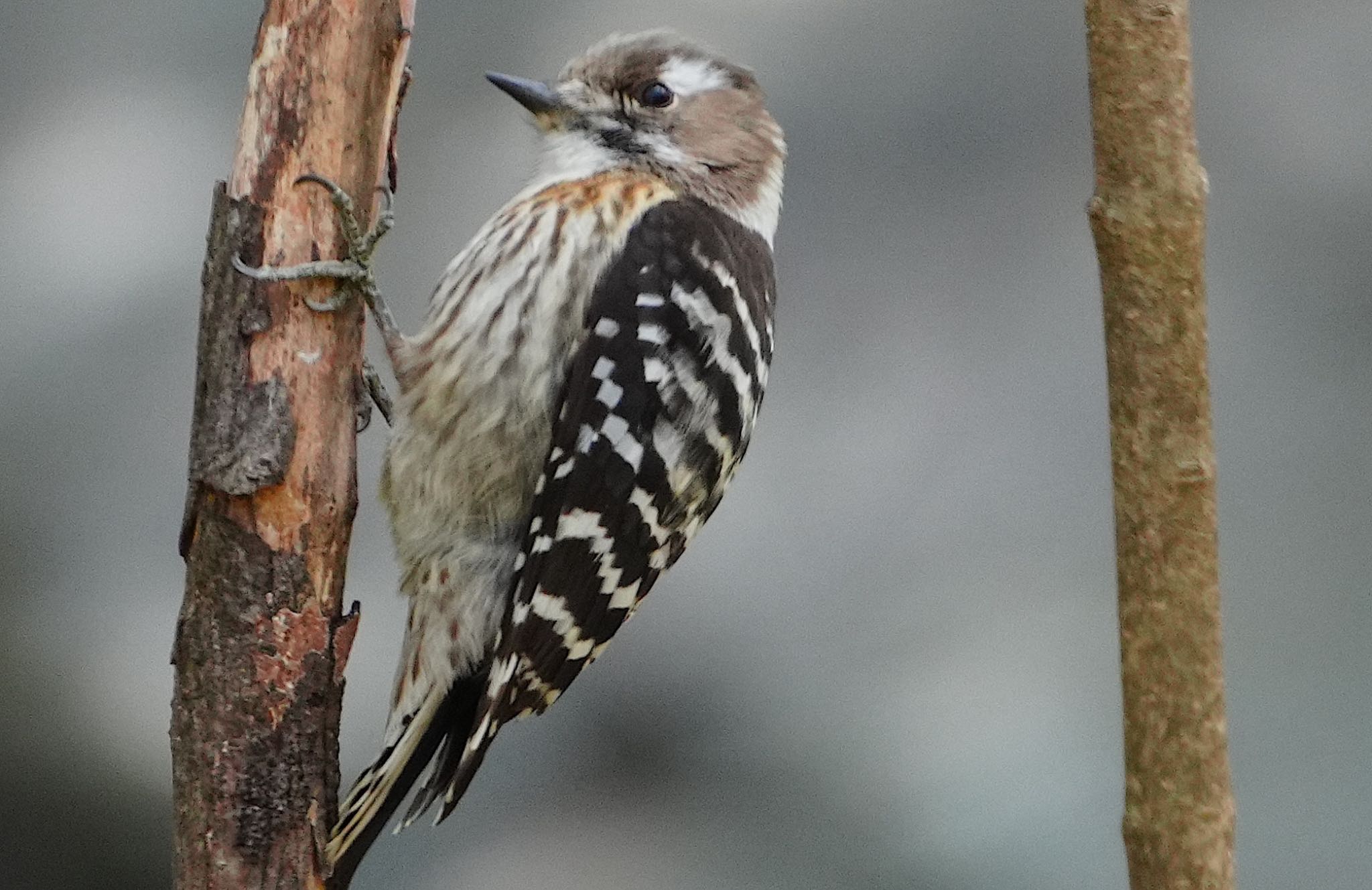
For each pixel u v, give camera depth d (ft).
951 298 35.01
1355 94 35.88
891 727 31.78
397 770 23.85
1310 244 35.19
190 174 34.96
